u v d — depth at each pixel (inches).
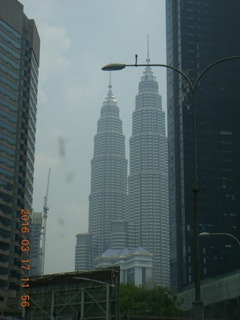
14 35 5969.5
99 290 1868.8
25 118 5974.4
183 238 7721.5
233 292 4813.0
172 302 4286.4
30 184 6053.2
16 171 5654.5
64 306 1911.9
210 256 7736.2
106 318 1814.7
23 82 6067.9
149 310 4185.5
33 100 6323.8
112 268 1884.8
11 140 5595.5
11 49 5876.0
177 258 7755.9
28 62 6225.4
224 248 7819.9
